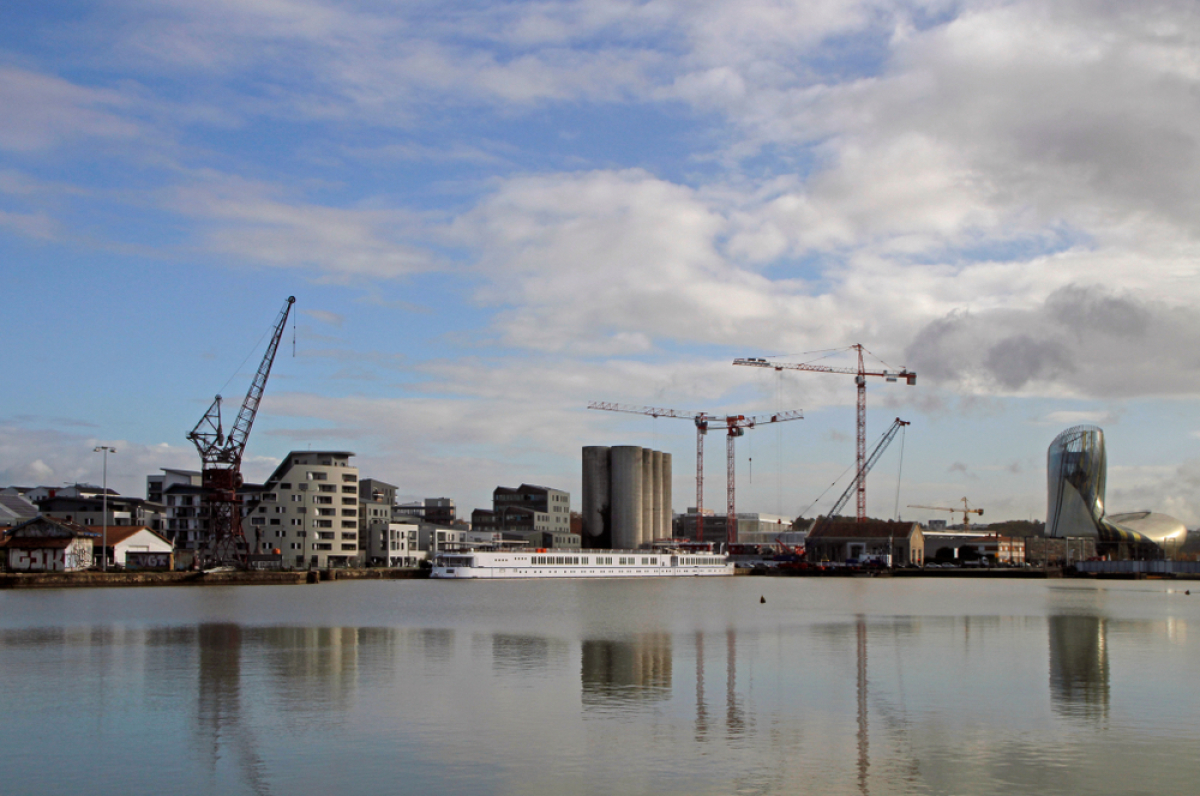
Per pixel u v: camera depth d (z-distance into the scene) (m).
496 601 159.75
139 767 41.81
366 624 107.19
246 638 90.38
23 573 190.62
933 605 152.62
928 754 43.81
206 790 38.69
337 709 53.56
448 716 51.66
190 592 180.00
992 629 103.38
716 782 39.53
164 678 64.62
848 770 41.22
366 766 41.84
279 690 59.75
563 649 81.62
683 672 67.69
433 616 120.75
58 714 52.28
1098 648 83.69
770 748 44.84
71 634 93.88
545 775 40.47
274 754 43.81
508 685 61.75
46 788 39.03
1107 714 52.41
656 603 156.62
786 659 75.06
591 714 52.25
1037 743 45.84
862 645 85.56
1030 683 62.78
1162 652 80.56
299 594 175.75
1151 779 39.94
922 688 60.69
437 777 40.19
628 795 37.84
